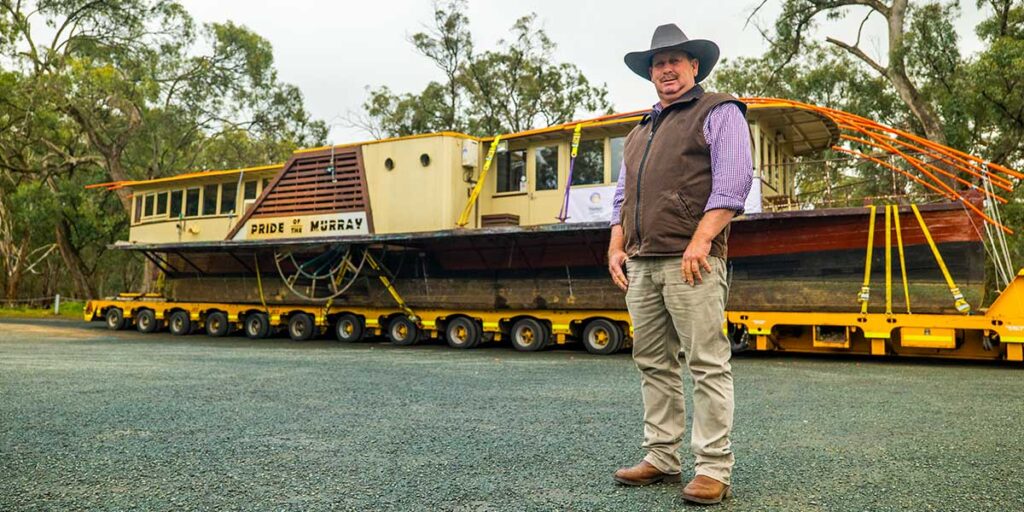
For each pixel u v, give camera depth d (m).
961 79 18.50
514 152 13.01
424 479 3.05
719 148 2.76
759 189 10.74
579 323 11.99
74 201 28.16
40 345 11.84
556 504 2.66
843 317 9.86
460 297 12.90
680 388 3.02
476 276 12.96
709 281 2.76
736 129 2.76
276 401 5.47
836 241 10.05
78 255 29.67
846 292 9.96
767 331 10.28
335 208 13.85
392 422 4.53
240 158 33.19
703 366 2.76
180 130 29.97
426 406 5.25
